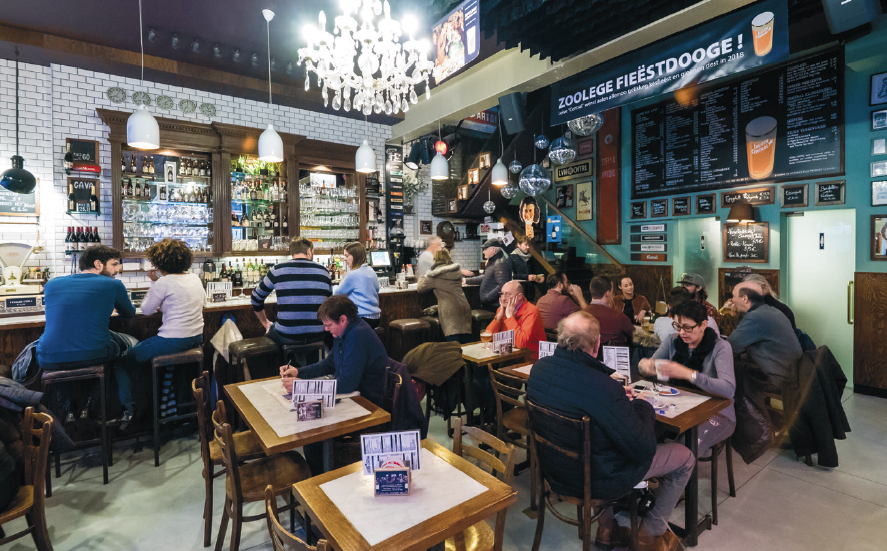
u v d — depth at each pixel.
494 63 5.66
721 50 3.46
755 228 5.61
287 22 4.37
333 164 6.46
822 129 4.97
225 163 5.62
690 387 2.66
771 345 3.09
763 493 2.83
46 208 4.88
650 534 2.19
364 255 4.16
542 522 2.20
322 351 4.06
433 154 7.25
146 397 3.58
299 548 1.13
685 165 6.37
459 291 4.57
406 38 4.56
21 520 2.57
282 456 2.38
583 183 7.99
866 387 4.68
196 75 5.24
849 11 2.99
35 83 4.82
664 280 6.77
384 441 1.57
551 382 2.00
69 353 2.97
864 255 4.73
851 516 2.56
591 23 3.91
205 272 5.61
